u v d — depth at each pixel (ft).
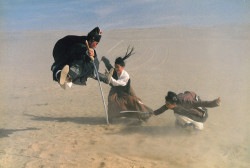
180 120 23.65
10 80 52.80
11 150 20.56
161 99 35.94
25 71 61.36
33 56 78.54
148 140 22.39
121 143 21.79
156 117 28.37
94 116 29.58
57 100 37.45
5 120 28.60
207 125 25.57
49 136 23.41
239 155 19.53
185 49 77.41
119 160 18.66
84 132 24.34
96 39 22.66
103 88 43.60
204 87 41.60
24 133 24.30
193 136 23.13
